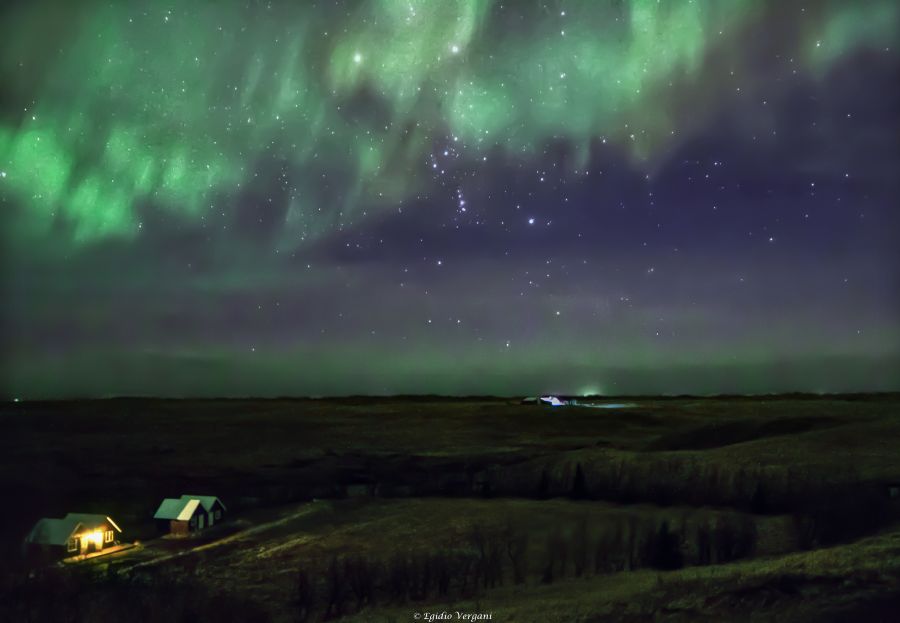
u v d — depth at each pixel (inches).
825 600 593.9
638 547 1045.2
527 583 900.0
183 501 1496.1
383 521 1413.6
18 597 876.0
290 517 1499.8
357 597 886.4
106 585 936.3
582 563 991.6
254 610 840.9
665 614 625.0
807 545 981.2
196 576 1056.8
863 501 1077.1
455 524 1348.4
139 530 1489.9
